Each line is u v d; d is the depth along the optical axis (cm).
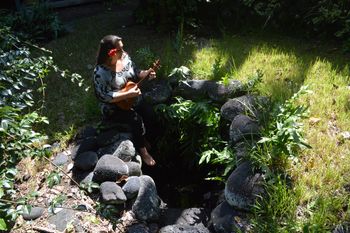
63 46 604
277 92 439
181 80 477
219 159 380
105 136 401
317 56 527
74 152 399
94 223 329
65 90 502
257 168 339
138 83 416
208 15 642
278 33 613
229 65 510
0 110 296
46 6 661
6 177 291
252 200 319
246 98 429
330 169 344
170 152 490
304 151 366
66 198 353
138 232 324
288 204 312
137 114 428
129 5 762
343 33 570
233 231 311
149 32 629
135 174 367
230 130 397
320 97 437
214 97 452
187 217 364
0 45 446
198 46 575
